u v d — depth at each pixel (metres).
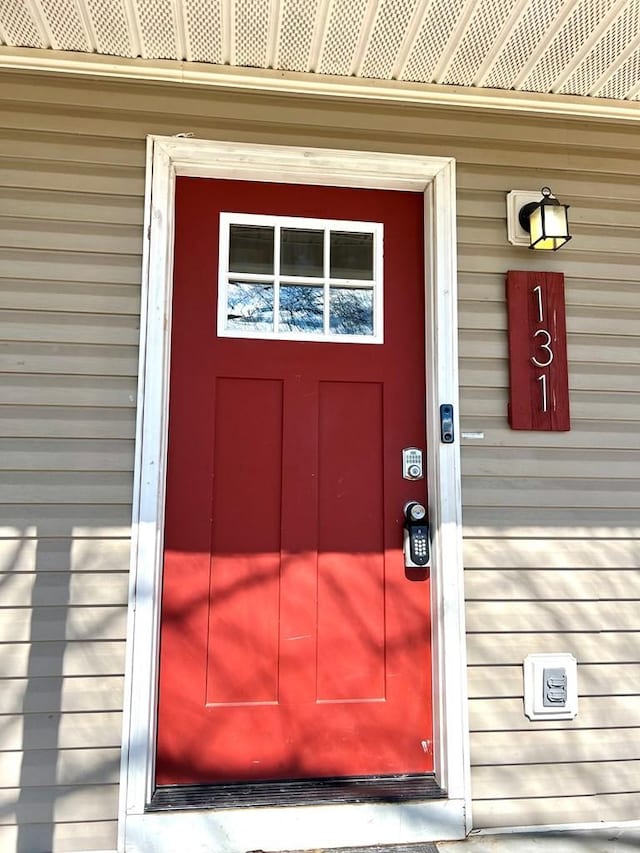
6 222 1.99
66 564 1.91
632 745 2.07
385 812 1.91
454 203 2.18
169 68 2.03
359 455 2.15
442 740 2.00
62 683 1.86
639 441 2.20
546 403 2.15
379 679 2.07
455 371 2.13
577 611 2.10
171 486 2.04
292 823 1.87
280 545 2.07
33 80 2.03
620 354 2.23
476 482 2.10
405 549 2.11
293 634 2.04
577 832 1.97
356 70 2.06
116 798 1.83
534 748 2.02
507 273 2.19
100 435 1.96
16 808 1.80
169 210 2.07
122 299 2.02
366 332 2.21
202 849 1.82
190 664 1.98
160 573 1.97
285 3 1.78
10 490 1.91
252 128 2.10
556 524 2.13
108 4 1.78
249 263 2.18
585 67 2.06
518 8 1.81
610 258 2.26
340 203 2.23
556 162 2.25
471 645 2.04
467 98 2.16
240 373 2.12
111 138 2.05
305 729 2.01
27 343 1.97
